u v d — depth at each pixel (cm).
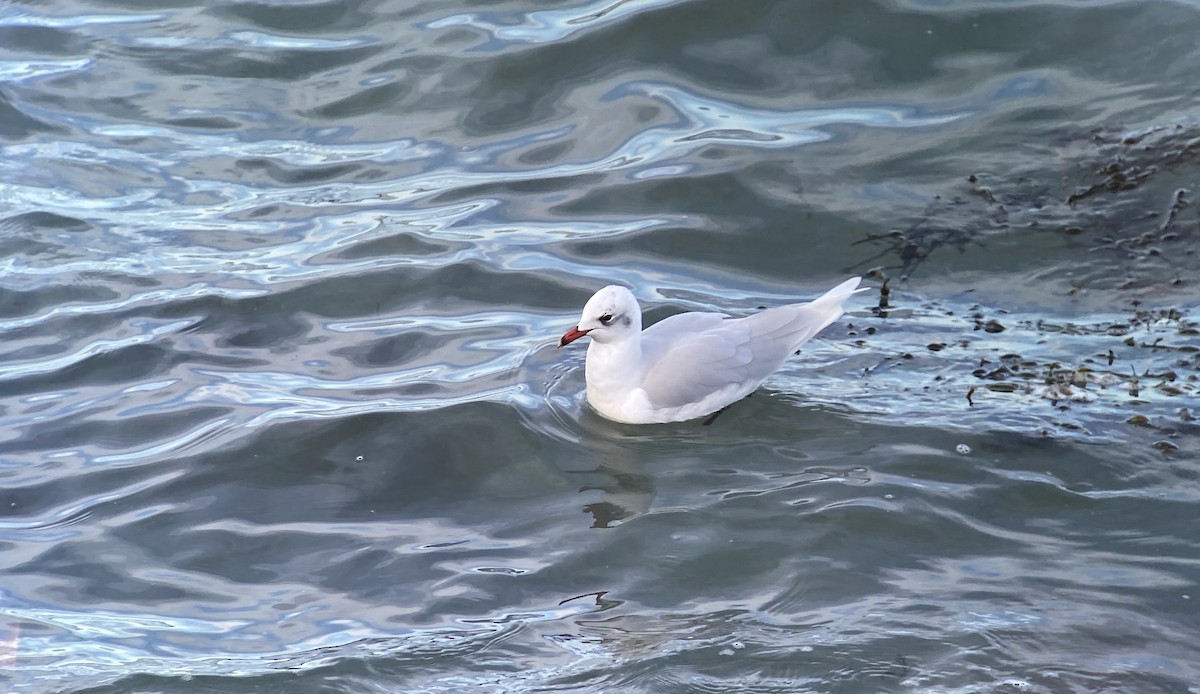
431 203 1636
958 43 1839
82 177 1684
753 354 1265
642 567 1050
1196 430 1173
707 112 1769
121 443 1244
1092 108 1716
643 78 1834
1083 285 1427
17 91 1842
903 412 1230
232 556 1088
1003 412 1217
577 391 1315
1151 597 984
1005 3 1880
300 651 969
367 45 1927
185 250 1553
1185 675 903
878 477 1141
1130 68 1770
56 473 1203
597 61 1866
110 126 1784
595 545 1080
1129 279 1431
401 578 1050
